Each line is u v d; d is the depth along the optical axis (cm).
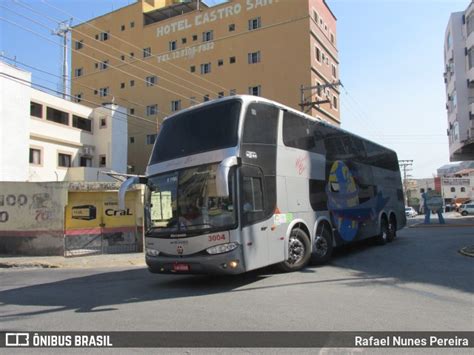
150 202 992
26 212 1827
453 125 4000
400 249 1511
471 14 3475
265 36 4697
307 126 1217
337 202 1318
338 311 678
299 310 692
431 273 999
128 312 734
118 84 5725
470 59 3547
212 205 899
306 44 4456
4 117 3164
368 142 1662
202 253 887
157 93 5406
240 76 4794
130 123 5528
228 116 957
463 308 680
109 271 1345
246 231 903
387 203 1786
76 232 1783
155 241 957
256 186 958
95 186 1809
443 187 9731
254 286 917
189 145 979
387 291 818
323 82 4747
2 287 1082
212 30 5084
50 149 3762
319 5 4812
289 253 1054
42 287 1062
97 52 5966
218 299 807
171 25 5397
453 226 2766
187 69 5197
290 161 1098
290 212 1064
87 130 4241
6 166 3164
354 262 1227
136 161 5428
